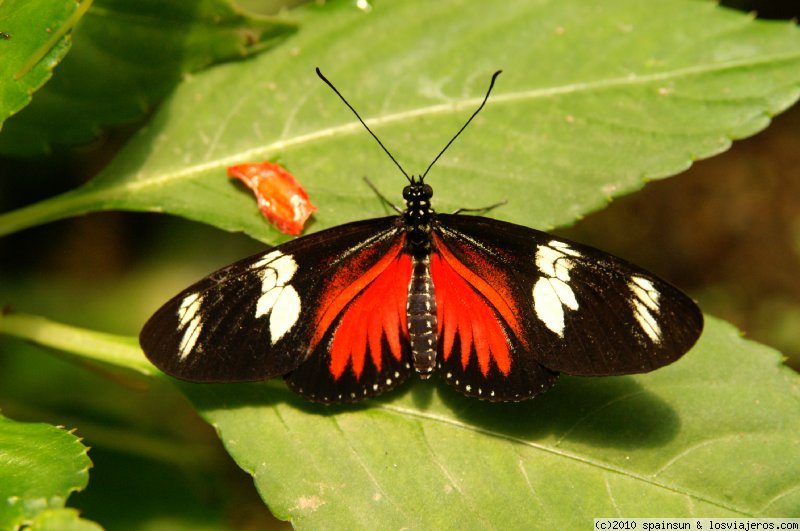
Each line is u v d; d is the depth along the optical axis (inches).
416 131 16.3
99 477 16.8
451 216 15.6
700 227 18.5
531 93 16.3
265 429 15.5
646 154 16.0
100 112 16.4
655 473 15.3
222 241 18.5
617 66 16.3
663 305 15.0
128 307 18.3
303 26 16.5
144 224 18.6
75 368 17.6
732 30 16.3
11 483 14.7
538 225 15.9
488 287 15.5
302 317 15.5
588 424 15.4
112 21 16.0
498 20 16.5
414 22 16.6
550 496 15.3
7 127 16.2
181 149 16.3
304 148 16.3
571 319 15.3
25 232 18.4
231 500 17.2
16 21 15.3
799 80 16.0
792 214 18.4
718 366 15.5
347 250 15.6
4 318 15.9
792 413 15.3
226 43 16.4
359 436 15.5
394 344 15.6
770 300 18.3
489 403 15.5
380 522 15.3
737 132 16.0
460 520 15.2
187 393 15.6
